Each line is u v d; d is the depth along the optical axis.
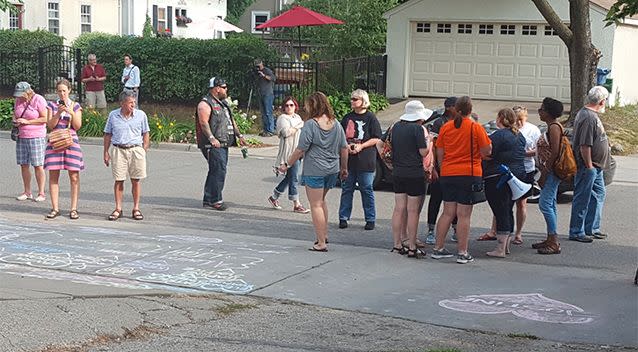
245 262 9.62
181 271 9.11
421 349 6.76
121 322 6.99
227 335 6.96
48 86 29.61
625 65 27.19
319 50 31.06
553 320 7.75
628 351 6.91
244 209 13.65
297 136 13.36
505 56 27.06
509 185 10.16
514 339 7.20
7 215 12.42
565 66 26.45
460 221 9.87
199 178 16.84
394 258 10.11
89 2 35.62
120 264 9.33
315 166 10.18
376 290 8.64
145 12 37.47
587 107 11.22
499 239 10.39
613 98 26.20
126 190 15.25
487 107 26.03
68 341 6.43
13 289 7.78
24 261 9.29
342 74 26.80
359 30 29.86
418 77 28.09
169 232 11.46
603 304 8.29
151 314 7.36
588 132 11.15
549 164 10.55
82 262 9.35
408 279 9.11
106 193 14.88
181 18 39.44
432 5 27.39
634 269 9.91
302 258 9.91
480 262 10.07
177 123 23.36
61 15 34.72
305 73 26.52
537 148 10.77
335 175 10.34
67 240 10.54
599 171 11.52
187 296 8.12
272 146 22.00
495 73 27.25
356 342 6.93
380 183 15.68
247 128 23.95
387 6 29.95
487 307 8.13
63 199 14.16
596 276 9.48
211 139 13.34
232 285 8.64
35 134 13.66
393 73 28.20
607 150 11.41
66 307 7.24
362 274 9.27
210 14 42.19
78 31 35.38
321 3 33.28
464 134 9.68
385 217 13.18
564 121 23.84
